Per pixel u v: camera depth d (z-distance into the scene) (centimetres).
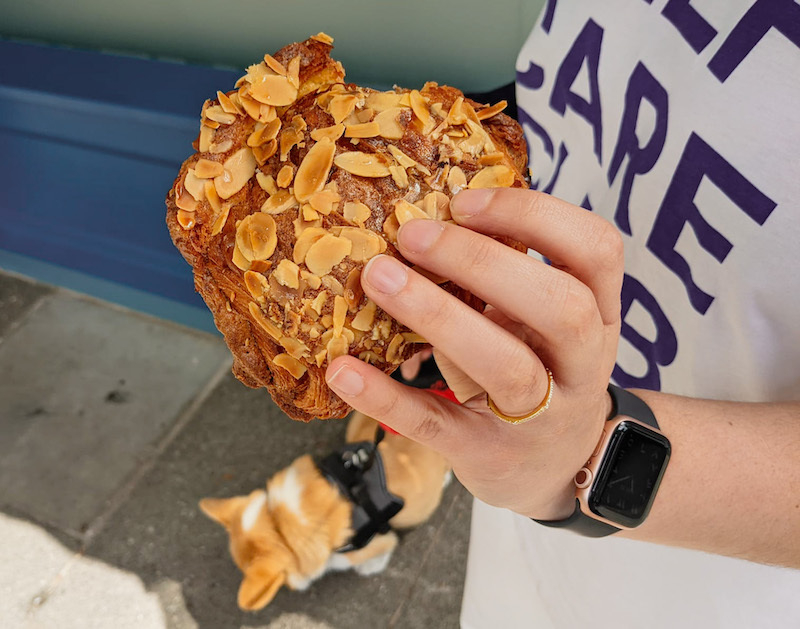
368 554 69
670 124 28
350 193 21
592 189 35
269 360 23
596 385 21
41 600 70
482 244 18
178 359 87
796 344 27
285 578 68
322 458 76
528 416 20
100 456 80
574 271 20
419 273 21
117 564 72
